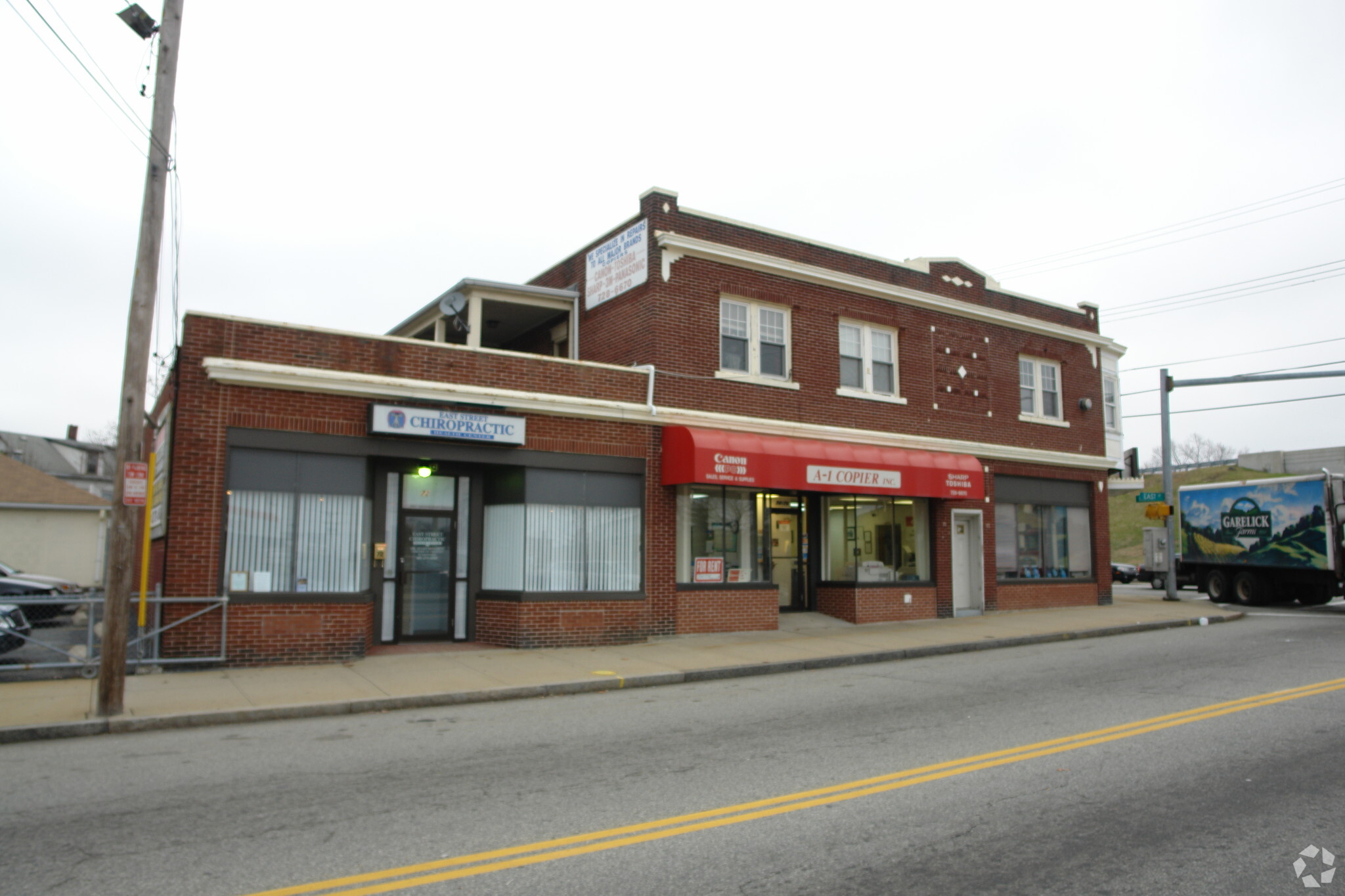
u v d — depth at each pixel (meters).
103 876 4.84
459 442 14.40
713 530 17.05
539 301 18.62
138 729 9.02
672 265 16.78
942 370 21.00
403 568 14.89
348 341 13.69
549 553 15.08
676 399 16.53
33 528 31.86
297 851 5.26
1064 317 24.19
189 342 12.56
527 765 7.38
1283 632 17.62
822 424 18.56
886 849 5.32
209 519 12.46
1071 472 23.61
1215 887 4.75
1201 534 26.50
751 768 7.23
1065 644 16.36
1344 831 5.65
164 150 9.79
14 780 6.94
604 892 4.66
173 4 9.84
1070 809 6.09
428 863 5.07
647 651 14.48
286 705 9.82
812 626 17.98
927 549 20.28
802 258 18.75
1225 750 7.77
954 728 8.76
